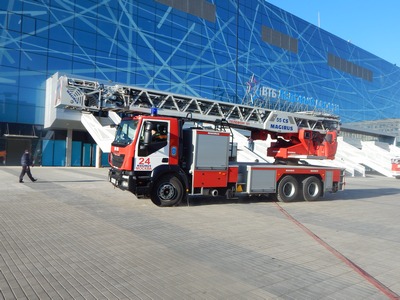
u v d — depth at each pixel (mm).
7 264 5289
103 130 25688
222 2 44438
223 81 43812
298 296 4391
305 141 14742
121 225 8172
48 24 31484
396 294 4559
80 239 6828
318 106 54312
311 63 55781
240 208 11266
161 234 7426
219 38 43781
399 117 75312
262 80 48344
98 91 11109
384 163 36875
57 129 32656
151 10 37938
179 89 39719
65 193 13320
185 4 40812
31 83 30812
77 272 5027
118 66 35344
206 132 11359
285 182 12992
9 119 29969
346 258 6113
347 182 25906
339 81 60812
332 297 4395
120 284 4609
